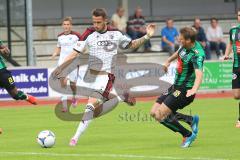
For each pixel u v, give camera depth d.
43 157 25.69
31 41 58.09
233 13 79.62
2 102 54.41
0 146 29.33
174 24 76.38
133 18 67.06
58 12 74.00
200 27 67.81
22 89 54.31
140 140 30.75
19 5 62.31
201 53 27.00
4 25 62.25
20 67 54.28
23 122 39.78
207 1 80.31
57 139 31.48
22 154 26.61
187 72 27.39
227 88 61.50
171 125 27.94
